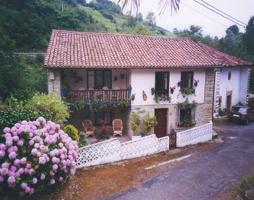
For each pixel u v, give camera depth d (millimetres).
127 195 9133
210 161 12836
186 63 16547
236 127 21406
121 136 17188
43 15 37312
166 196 9117
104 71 16656
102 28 41281
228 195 9125
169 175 10984
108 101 15641
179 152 14219
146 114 16562
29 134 7801
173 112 17391
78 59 14836
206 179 10617
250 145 15984
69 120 16734
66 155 8336
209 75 17922
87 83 16453
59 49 15656
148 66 15367
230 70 25859
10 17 31484
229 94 26250
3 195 7242
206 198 8977
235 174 11188
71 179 10008
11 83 17797
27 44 32375
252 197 6930
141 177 10727
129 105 16359
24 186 7066
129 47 17703
